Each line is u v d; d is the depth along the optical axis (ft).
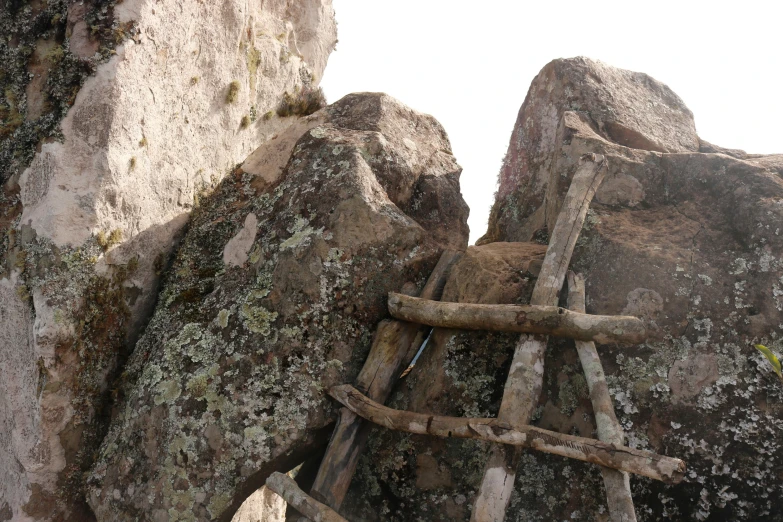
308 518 8.70
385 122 12.32
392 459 9.65
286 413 9.63
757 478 8.12
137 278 11.39
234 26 13.17
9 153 10.76
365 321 10.31
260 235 11.03
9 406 10.48
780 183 9.61
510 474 8.30
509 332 9.49
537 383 8.77
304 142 11.76
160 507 9.50
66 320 10.12
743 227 9.37
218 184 13.30
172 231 12.09
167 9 11.30
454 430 8.69
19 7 11.04
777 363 7.17
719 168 10.13
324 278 10.09
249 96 14.12
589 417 8.84
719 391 8.46
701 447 8.34
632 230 9.92
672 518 8.27
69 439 10.37
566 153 10.98
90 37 10.48
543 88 13.03
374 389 9.81
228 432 9.56
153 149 11.43
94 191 10.37
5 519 10.50
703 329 8.80
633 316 8.66
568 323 8.75
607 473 7.93
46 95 10.62
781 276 8.75
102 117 10.38
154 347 10.75
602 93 12.24
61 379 10.16
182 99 12.09
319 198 10.65
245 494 9.61
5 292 10.52
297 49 16.92
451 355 9.80
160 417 9.91
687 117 13.08
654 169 10.54
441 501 9.29
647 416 8.58
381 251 10.39
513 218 12.94
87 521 10.63
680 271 9.18
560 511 8.66
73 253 10.26
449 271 10.79
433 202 12.01
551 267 9.48
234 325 10.18
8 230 10.62
